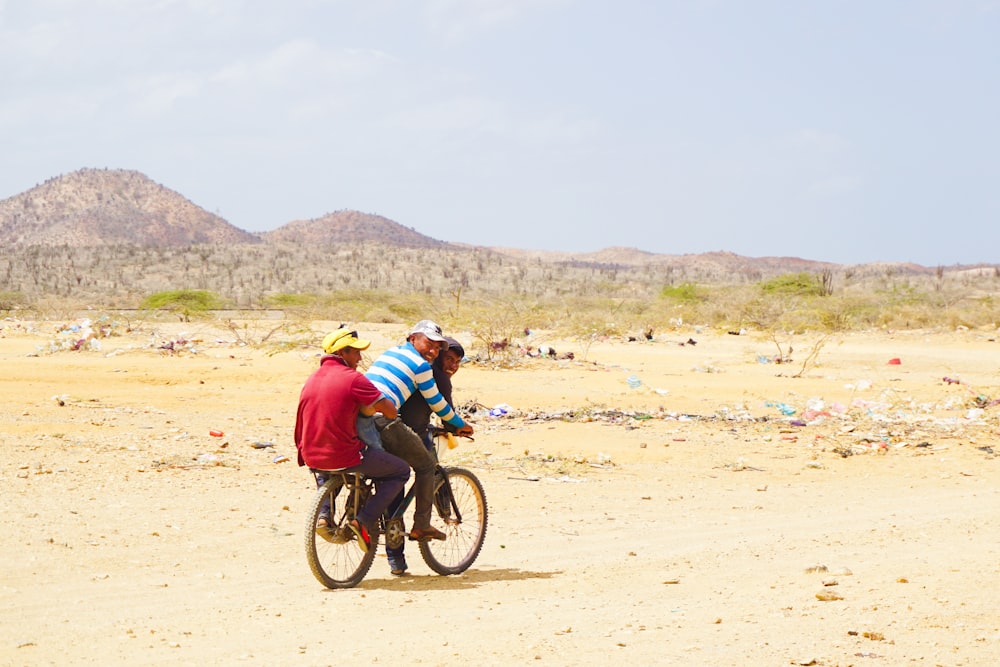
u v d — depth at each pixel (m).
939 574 8.42
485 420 20.59
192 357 31.33
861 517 12.30
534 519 11.98
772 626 6.89
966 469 16.30
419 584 8.74
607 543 10.63
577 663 6.11
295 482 13.78
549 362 32.34
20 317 54.81
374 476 8.59
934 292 73.31
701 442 18.36
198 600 7.94
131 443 16.39
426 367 8.82
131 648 6.58
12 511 10.98
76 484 12.84
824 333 48.59
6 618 7.22
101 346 34.50
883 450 17.75
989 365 34.38
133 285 193.75
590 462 16.23
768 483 15.03
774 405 23.53
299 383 25.66
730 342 44.59
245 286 192.50
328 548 8.65
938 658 6.02
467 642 6.66
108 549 9.59
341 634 6.95
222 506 11.92
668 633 6.78
